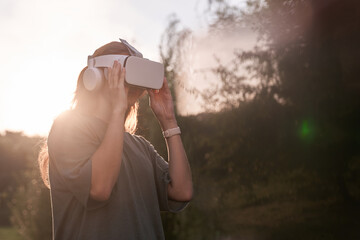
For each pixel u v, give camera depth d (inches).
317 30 378.9
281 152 476.1
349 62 414.0
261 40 391.9
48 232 375.6
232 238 378.6
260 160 469.1
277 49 398.6
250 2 383.2
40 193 380.2
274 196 526.3
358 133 479.8
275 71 422.6
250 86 421.1
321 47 397.1
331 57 406.9
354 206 565.9
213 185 324.2
